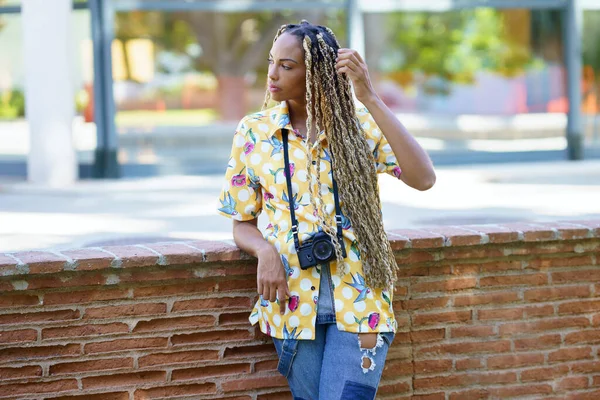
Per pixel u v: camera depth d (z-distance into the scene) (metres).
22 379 4.02
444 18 18.88
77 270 3.97
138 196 10.26
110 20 12.19
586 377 4.98
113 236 6.91
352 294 3.59
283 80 3.58
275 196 3.66
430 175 3.62
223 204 3.80
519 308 4.82
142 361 4.19
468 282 4.71
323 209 3.57
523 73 16.44
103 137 12.30
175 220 7.97
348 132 3.61
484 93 17.78
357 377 3.56
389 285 3.70
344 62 3.49
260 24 16.78
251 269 4.28
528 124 15.63
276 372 4.41
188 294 4.22
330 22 16.88
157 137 14.53
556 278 4.86
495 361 4.81
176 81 15.61
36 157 11.47
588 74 14.41
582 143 13.88
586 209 8.06
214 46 16.23
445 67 18.94
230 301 4.29
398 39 19.52
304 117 3.71
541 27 16.00
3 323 3.97
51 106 11.37
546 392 4.92
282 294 3.60
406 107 19.45
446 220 7.60
